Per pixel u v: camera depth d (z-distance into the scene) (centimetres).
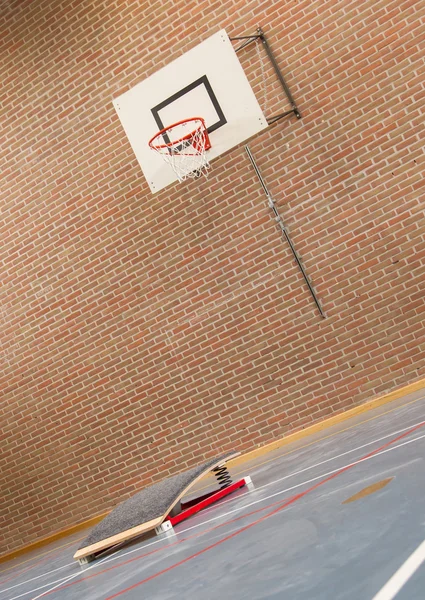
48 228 753
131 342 726
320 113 653
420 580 158
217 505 440
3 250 773
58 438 759
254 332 681
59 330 753
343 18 643
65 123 741
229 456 496
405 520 213
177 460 712
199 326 700
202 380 701
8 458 777
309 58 654
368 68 638
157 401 718
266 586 205
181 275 705
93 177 732
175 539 377
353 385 647
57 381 757
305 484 368
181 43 695
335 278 652
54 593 371
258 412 681
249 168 676
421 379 624
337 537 228
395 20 628
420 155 624
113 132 722
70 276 746
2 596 450
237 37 669
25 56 755
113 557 416
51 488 764
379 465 326
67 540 704
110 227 729
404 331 631
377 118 636
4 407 775
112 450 738
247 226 680
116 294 729
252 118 666
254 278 679
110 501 739
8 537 777
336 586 177
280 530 278
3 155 769
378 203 638
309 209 659
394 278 634
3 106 766
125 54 715
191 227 699
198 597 225
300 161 660
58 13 739
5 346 774
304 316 663
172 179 697
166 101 687
